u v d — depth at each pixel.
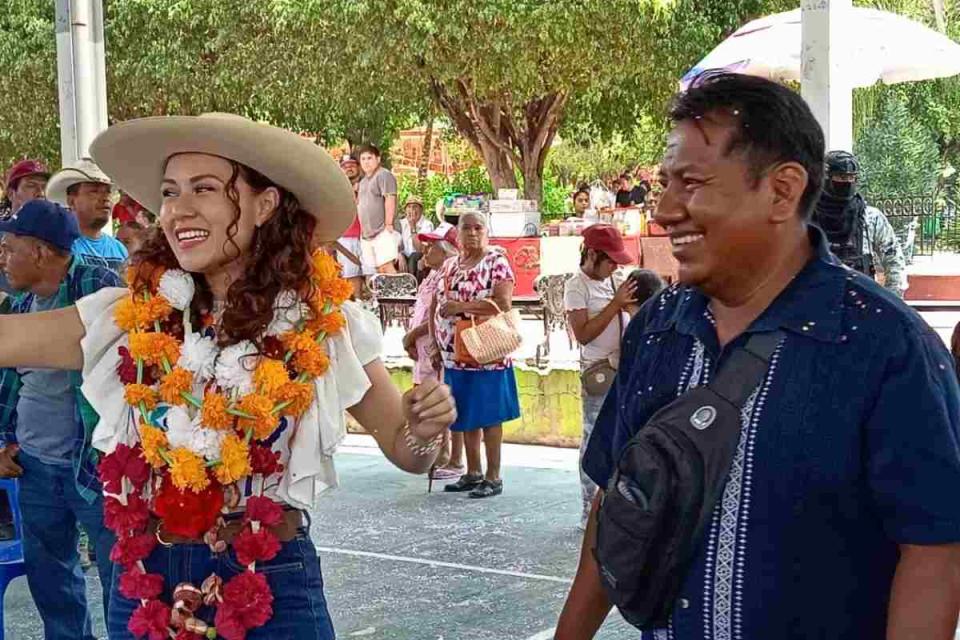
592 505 2.52
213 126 2.79
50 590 4.89
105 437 2.96
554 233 19.08
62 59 9.17
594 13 18.30
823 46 6.35
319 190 2.94
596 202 23.19
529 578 6.30
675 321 2.30
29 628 5.80
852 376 2.06
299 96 21.03
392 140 31.00
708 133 2.12
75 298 4.81
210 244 2.86
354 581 6.33
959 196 24.31
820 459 2.05
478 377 8.06
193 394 2.88
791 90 2.18
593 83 19.59
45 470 4.76
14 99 22.75
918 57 9.23
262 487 2.87
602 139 23.92
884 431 2.04
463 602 5.93
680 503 2.09
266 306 2.86
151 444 2.82
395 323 15.56
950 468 2.02
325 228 3.13
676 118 2.20
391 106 22.78
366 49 19.33
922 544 2.03
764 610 2.08
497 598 5.98
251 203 2.90
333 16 19.28
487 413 8.09
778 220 2.13
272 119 23.45
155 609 2.82
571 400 9.79
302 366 2.88
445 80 20.22
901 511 2.03
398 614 5.77
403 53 19.30
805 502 2.06
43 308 4.88
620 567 2.16
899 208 17.83
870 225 6.98
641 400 2.32
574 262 17.94
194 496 2.81
